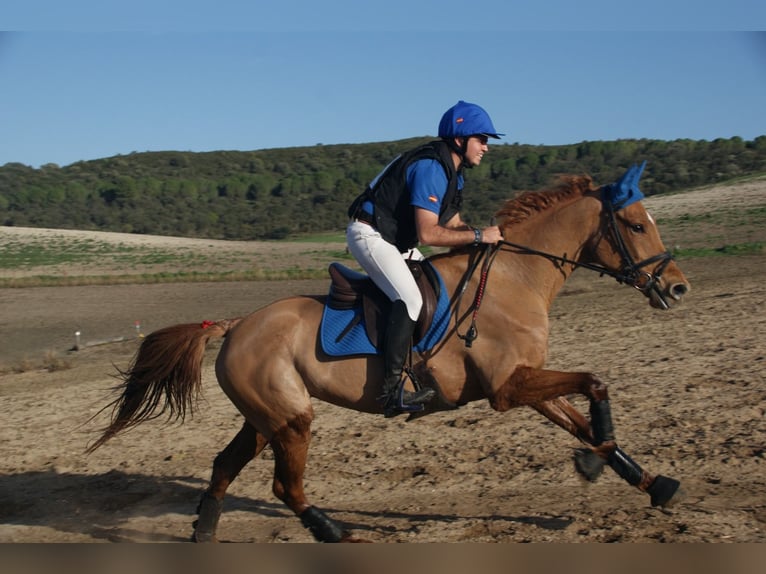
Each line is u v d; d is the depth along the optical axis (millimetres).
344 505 5969
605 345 11016
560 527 5059
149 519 6055
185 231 76125
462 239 4914
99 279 29188
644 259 5125
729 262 21547
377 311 5000
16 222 78875
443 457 6777
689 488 5555
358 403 5039
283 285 26312
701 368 8797
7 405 10352
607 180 64625
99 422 8992
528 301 5078
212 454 7551
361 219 5059
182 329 5336
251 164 107312
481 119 5031
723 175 68375
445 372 4996
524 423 7480
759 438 6332
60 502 6496
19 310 22391
